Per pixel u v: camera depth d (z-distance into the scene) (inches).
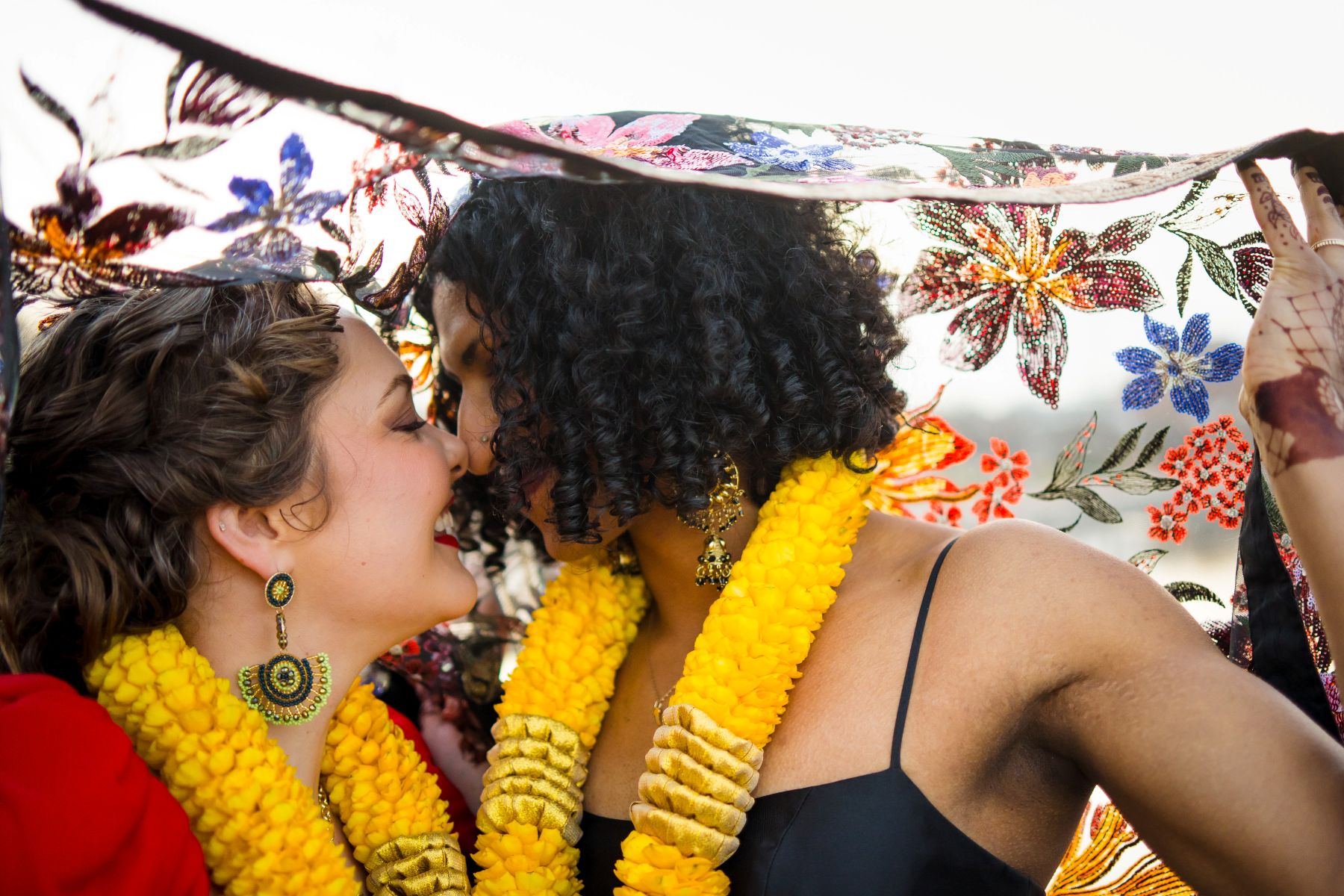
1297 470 37.1
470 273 47.9
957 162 42.6
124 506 42.2
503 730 51.3
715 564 49.1
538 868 48.2
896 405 49.9
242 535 43.9
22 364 42.6
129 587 41.8
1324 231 40.8
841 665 44.8
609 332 45.2
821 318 46.8
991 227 55.9
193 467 41.6
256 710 44.8
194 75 30.1
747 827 43.8
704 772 42.5
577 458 46.8
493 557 65.4
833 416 46.5
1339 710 41.9
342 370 45.5
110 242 32.3
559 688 51.6
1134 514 57.0
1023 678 41.3
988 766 42.1
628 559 55.1
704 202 46.0
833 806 41.7
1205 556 55.6
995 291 56.7
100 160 30.6
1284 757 36.8
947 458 60.9
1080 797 45.6
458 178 48.1
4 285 29.5
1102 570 42.7
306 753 46.6
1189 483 55.3
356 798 49.6
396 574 46.3
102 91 29.8
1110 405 56.2
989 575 43.5
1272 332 38.7
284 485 43.3
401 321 52.9
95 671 42.0
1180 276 52.2
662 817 42.9
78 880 33.0
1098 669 40.6
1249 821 36.5
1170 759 38.2
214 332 42.6
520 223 46.5
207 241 33.3
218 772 41.1
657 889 42.8
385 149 34.1
